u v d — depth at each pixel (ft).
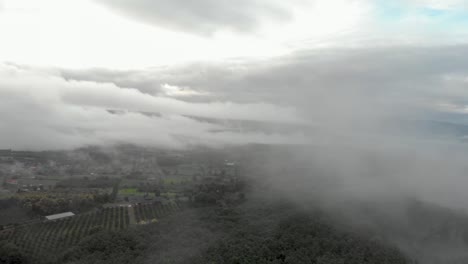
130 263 359.25
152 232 454.81
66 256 407.44
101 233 455.63
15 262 407.44
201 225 476.95
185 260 357.20
